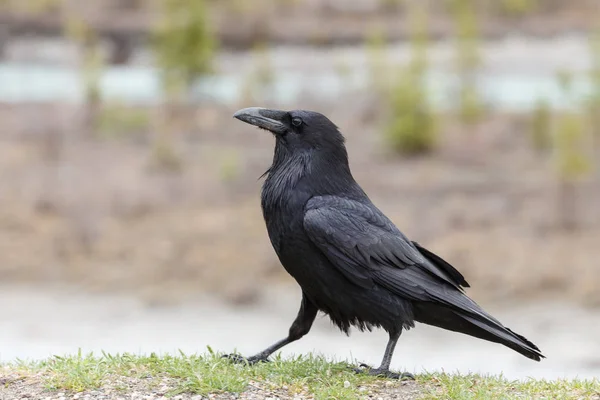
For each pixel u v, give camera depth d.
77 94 27.69
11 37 30.88
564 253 17.33
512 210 19.25
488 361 13.27
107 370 7.71
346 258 7.72
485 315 7.80
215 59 28.30
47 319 15.09
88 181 21.12
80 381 7.45
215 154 22.83
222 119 25.39
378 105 25.62
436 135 23.08
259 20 32.62
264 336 14.34
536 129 22.86
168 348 13.62
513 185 20.45
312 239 7.73
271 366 7.95
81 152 22.98
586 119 22.45
